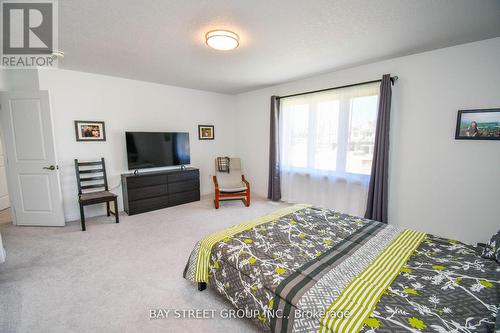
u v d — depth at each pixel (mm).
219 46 2357
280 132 4523
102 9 1812
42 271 2205
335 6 1787
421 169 2898
